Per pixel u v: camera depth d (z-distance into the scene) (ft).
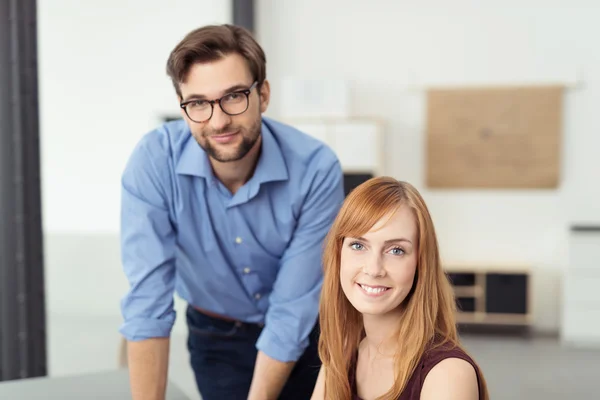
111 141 15.94
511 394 11.53
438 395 3.56
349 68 16.24
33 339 8.18
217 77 4.20
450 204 16.20
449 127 15.92
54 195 15.94
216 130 4.30
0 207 7.89
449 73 15.93
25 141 7.91
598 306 14.42
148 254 4.73
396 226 3.72
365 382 4.17
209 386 6.17
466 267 15.21
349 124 15.01
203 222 5.12
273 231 5.15
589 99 15.55
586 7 15.38
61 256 15.70
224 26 4.44
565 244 15.87
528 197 15.92
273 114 16.58
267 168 4.93
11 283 7.98
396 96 16.14
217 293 5.67
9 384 4.88
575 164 15.72
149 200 4.85
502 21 15.66
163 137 4.98
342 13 16.16
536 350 14.29
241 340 5.96
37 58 8.00
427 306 3.81
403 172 16.29
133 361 4.54
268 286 5.65
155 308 4.66
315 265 5.05
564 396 11.43
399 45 16.05
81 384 4.90
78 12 15.78
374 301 3.79
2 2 7.65
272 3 16.34
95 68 15.89
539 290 16.01
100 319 15.11
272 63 16.46
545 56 15.60
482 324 16.39
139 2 15.87
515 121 15.66
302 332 4.97
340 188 5.17
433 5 15.85
